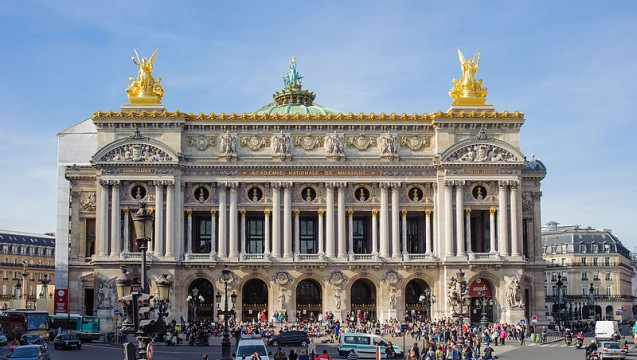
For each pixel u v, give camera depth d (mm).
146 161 138500
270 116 141625
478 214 144625
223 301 138375
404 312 140125
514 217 140125
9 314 126562
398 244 141000
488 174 140625
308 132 142625
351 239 141000
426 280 140625
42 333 125438
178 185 139625
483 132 141000
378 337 99562
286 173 141375
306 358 77938
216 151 142000
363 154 142625
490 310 139375
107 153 138875
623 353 92875
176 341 116375
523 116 141750
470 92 144875
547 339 129500
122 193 139125
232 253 139875
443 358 84688
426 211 141750
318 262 139250
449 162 139750
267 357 78250
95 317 124750
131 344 43219
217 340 121062
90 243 145875
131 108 142375
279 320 136625
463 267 138625
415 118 142875
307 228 147625
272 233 141000
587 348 94375
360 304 143625
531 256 147375
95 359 90500
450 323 126500
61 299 129750
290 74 177125
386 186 141500
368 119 142250
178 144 140500
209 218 145875
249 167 140875
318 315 139625
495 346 118312
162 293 50438
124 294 45500
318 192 142000
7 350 105500
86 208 145250
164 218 138625
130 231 141125
